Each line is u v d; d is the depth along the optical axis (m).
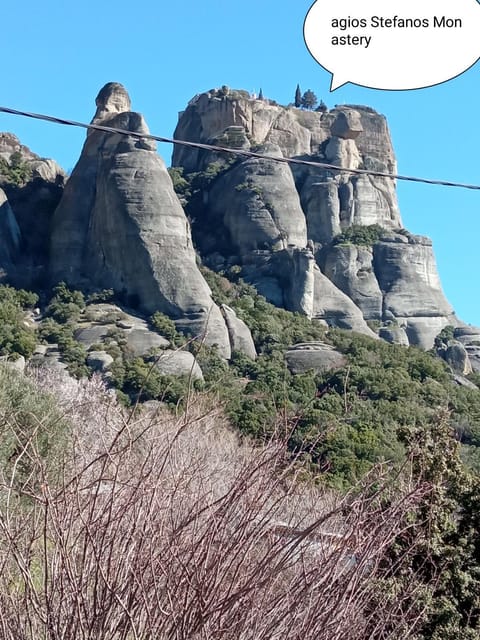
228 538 4.61
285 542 4.69
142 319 60.88
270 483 4.86
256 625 4.57
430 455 8.84
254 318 64.00
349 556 5.11
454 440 9.26
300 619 4.74
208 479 5.37
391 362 57.81
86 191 71.62
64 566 4.29
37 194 76.62
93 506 4.42
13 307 58.22
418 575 7.34
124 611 4.28
